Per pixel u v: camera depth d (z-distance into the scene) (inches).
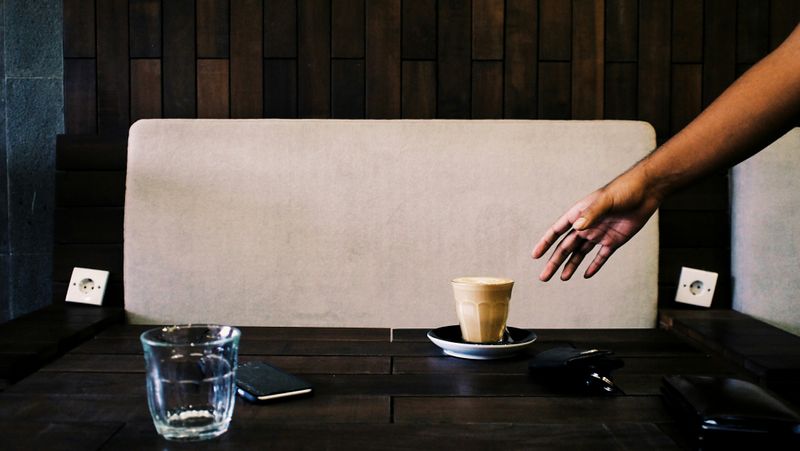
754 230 69.7
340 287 67.3
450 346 44.1
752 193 70.0
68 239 71.7
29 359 45.4
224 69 74.4
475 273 67.3
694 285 72.3
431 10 74.4
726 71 75.4
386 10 74.3
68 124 74.2
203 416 30.1
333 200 67.4
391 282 67.3
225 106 74.6
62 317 60.2
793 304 69.1
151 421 32.1
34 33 75.0
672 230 73.1
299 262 67.3
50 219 75.6
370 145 67.6
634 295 67.5
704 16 75.1
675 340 51.4
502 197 67.5
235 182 67.3
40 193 75.5
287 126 67.7
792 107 34.6
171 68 74.2
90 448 28.5
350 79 74.7
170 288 66.9
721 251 73.2
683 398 32.2
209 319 67.1
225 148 67.5
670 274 73.1
